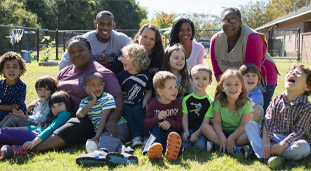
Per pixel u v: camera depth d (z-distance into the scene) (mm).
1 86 3945
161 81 3395
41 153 3133
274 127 3084
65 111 3488
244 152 3117
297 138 2896
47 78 3812
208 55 25828
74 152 3162
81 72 3961
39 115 3682
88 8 51812
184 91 4008
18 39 22453
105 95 3559
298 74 2949
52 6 47781
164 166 2773
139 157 3018
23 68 3996
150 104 3553
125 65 3910
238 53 4246
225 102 3408
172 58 3900
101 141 3184
